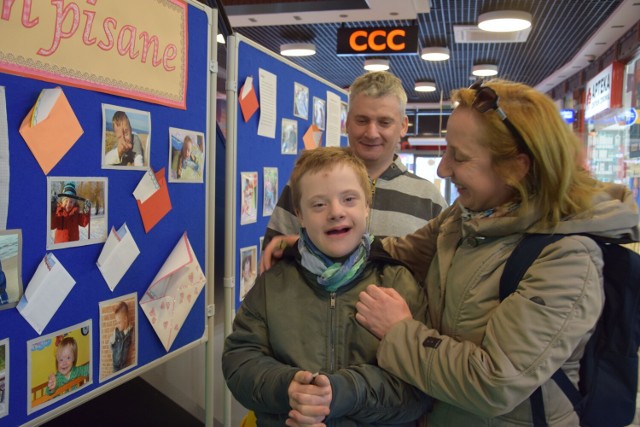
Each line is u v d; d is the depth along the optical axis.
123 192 1.31
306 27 6.36
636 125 5.22
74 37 1.14
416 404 1.07
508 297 0.92
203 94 1.62
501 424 0.96
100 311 1.26
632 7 5.08
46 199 1.10
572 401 0.93
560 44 6.91
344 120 3.03
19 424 1.08
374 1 4.93
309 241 1.16
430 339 0.99
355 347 1.10
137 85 1.33
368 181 1.20
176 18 1.47
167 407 2.13
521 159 0.95
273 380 1.01
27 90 1.05
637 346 0.92
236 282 1.93
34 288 1.09
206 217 1.67
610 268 0.94
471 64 8.33
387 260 1.20
